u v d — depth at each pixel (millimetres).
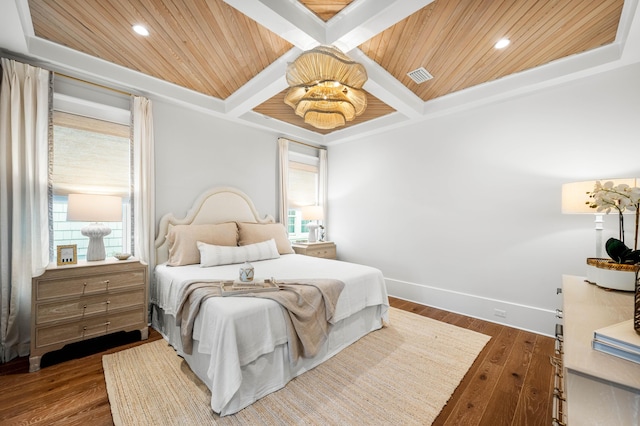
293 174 4602
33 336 1960
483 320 3041
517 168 2867
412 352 2285
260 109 3674
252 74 2803
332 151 4930
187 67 2645
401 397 1709
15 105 2129
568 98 2566
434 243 3537
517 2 1746
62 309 2084
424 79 2824
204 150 3439
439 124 3498
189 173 3301
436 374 1964
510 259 2908
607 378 652
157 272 2738
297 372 1932
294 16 1843
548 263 2674
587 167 2461
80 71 2439
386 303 2764
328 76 2006
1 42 2037
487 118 3082
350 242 4598
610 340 753
